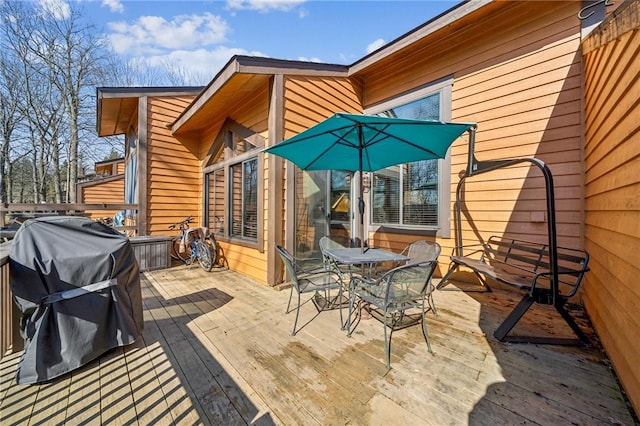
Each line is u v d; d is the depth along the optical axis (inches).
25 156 565.3
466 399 68.8
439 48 168.1
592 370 80.2
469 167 135.6
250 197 183.9
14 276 73.4
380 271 172.6
